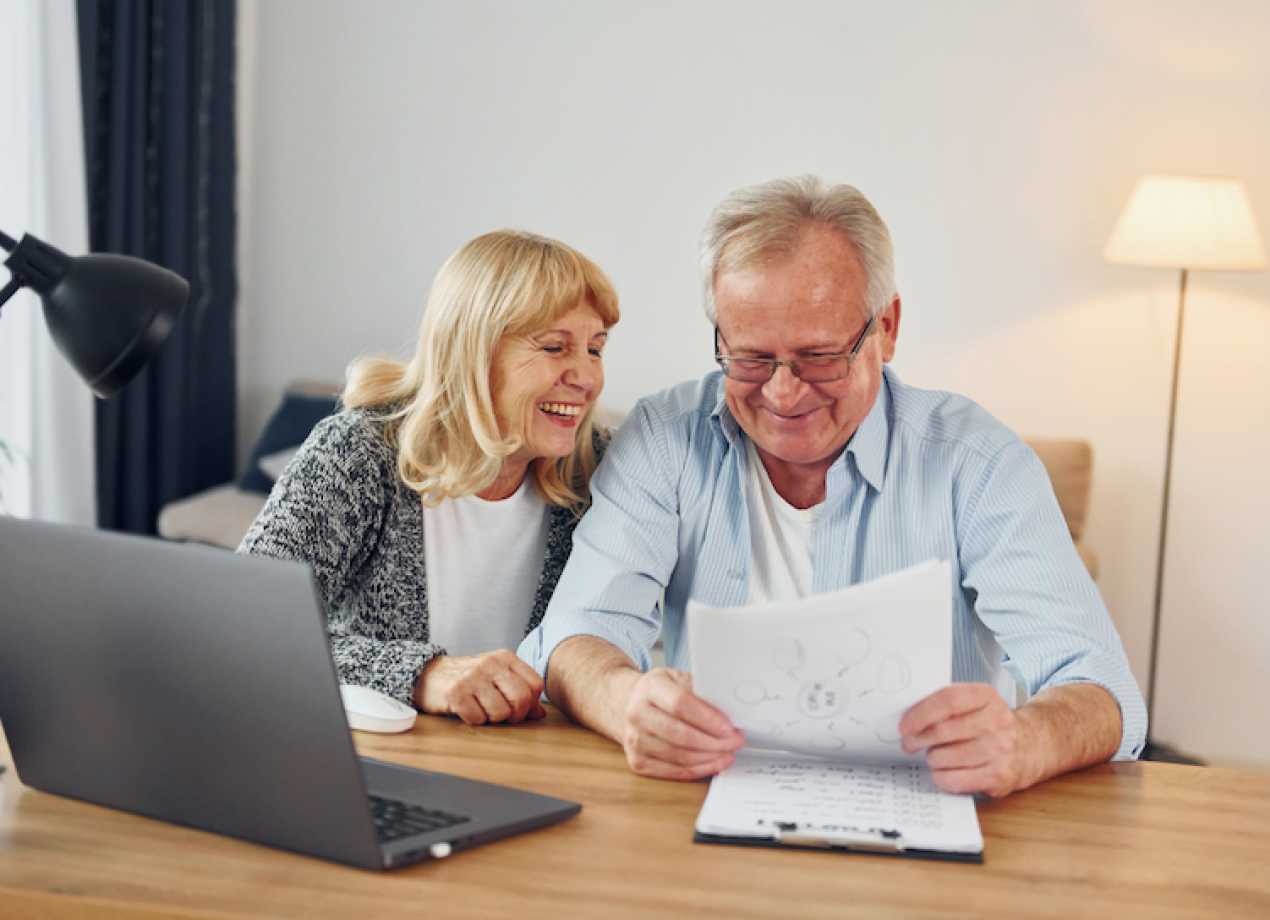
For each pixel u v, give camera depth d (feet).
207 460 13.41
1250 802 3.37
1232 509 11.84
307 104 13.70
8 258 3.86
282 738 2.77
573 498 5.29
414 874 2.76
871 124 12.41
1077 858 2.93
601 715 3.82
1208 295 11.76
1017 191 12.14
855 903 2.66
